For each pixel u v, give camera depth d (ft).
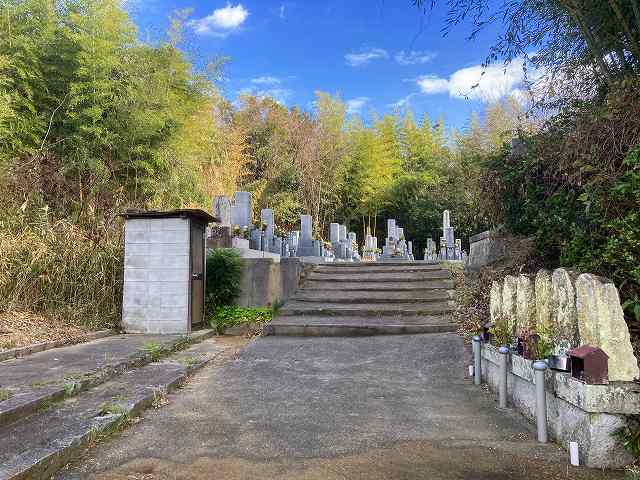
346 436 10.37
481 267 27.04
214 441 10.09
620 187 12.03
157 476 8.43
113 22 37.32
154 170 40.37
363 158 92.02
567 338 9.83
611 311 8.84
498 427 10.86
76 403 11.90
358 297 27.32
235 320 24.34
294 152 89.25
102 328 22.44
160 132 40.78
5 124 31.50
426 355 18.30
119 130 37.29
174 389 14.28
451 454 9.34
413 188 98.07
